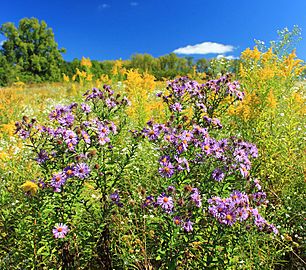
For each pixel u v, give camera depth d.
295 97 6.12
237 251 3.41
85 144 3.70
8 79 45.28
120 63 11.60
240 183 3.74
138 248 3.53
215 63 8.06
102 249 3.54
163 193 3.21
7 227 3.83
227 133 5.59
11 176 4.48
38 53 57.66
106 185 3.78
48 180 3.53
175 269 3.19
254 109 5.72
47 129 3.69
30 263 3.41
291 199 4.60
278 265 3.96
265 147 5.25
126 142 4.96
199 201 3.13
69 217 3.49
